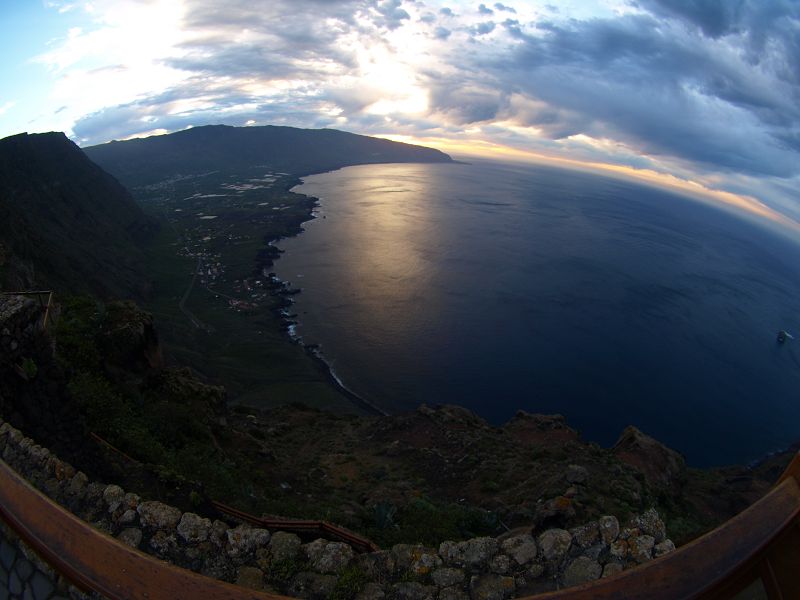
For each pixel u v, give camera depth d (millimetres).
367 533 17250
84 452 10500
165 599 3838
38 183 129875
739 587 3576
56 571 4883
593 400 86875
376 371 91625
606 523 5156
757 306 141750
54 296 23922
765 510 3701
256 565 5352
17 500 4914
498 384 89625
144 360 25469
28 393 9297
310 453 35938
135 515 5645
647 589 3625
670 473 36344
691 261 190000
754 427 83812
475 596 4930
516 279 142875
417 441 38562
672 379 95500
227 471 20422
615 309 126125
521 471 30391
